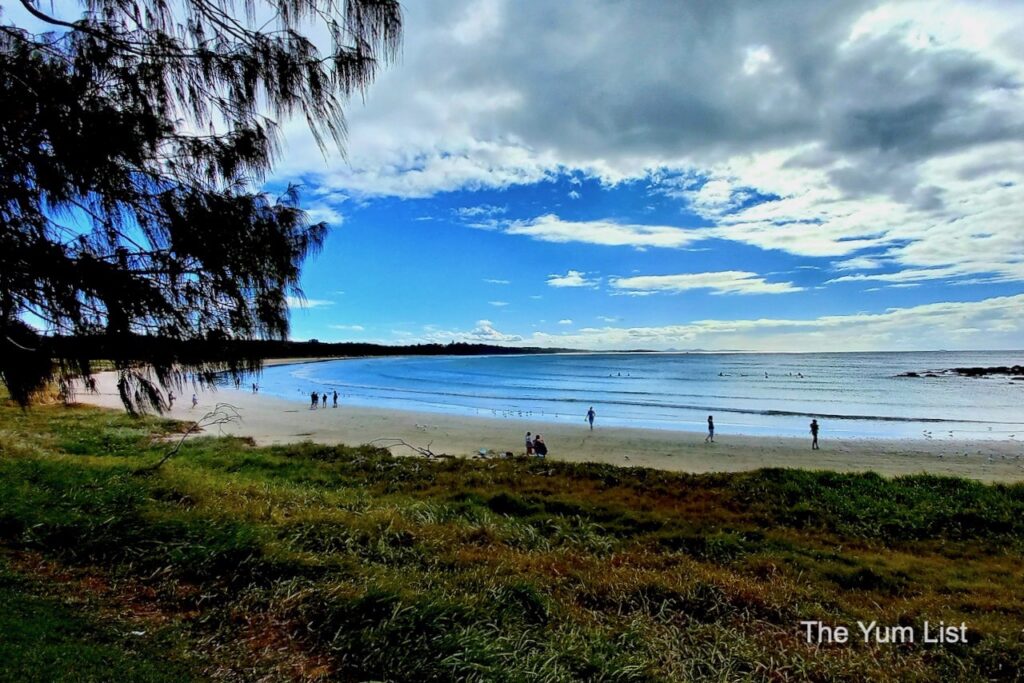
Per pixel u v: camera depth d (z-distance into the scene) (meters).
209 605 4.95
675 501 11.52
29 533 5.91
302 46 2.96
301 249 3.36
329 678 3.93
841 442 27.11
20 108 2.56
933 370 103.94
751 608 5.78
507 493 11.12
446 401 48.66
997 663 4.82
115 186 2.89
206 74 3.05
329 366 142.25
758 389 64.75
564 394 56.94
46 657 3.57
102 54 2.87
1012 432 32.28
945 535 9.66
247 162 3.16
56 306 2.90
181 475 9.70
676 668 4.42
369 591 4.93
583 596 5.82
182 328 3.11
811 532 9.87
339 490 11.62
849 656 4.85
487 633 4.52
